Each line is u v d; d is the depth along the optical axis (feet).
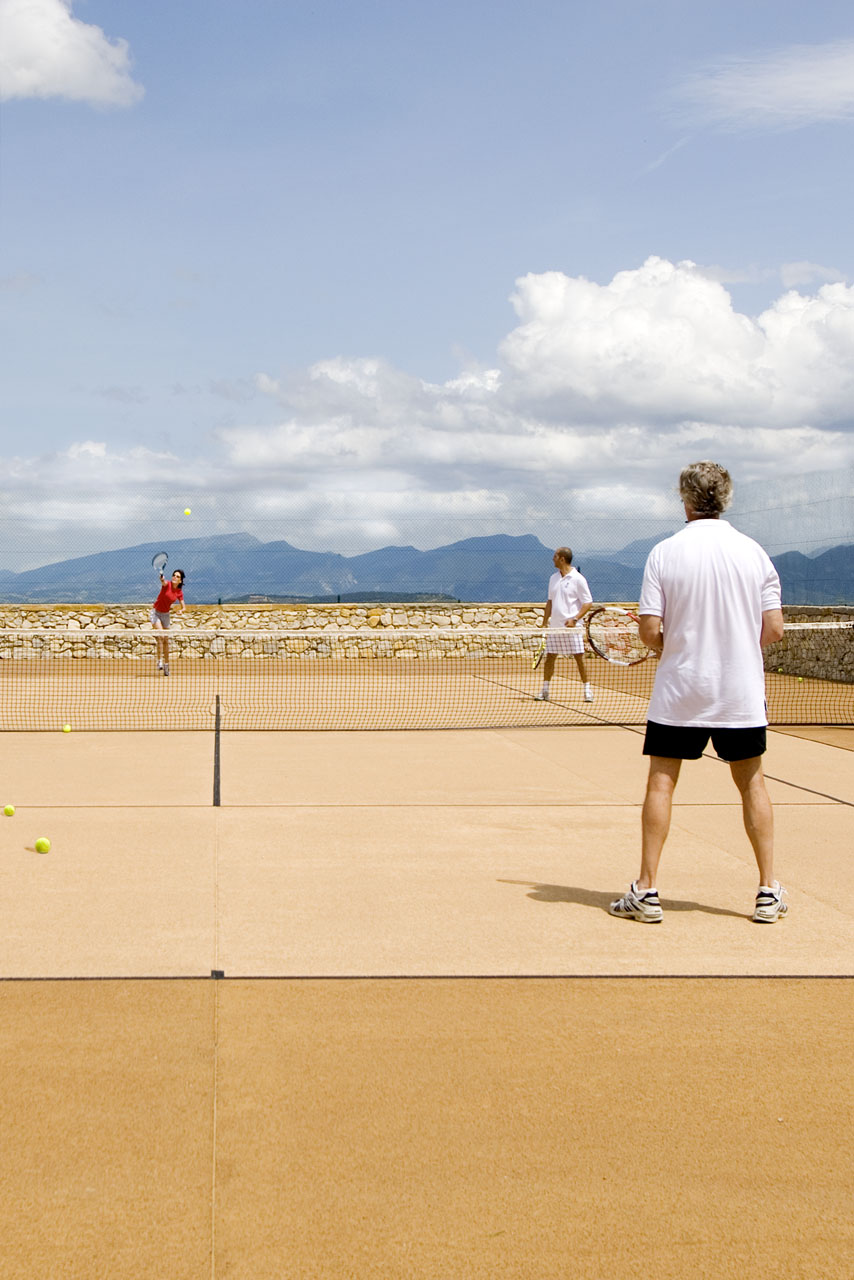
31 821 21.59
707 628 15.52
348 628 72.69
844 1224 8.44
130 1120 9.75
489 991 13.02
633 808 23.56
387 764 28.99
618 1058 11.25
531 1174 9.04
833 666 56.08
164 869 18.08
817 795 25.30
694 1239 8.22
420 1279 7.70
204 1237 8.11
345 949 14.35
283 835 20.66
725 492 16.25
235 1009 12.30
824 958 14.34
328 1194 8.69
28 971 13.33
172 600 59.93
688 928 15.49
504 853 19.56
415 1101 10.24
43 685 52.80
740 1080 10.80
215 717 39.86
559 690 51.65
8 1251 7.88
